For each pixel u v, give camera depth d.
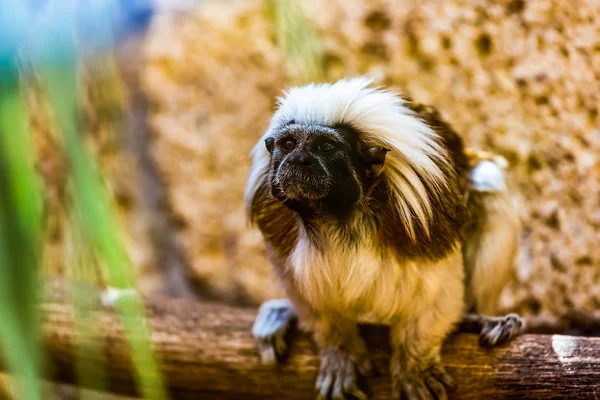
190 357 3.71
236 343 3.73
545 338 3.44
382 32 5.34
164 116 6.38
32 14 1.03
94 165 1.03
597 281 4.80
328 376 3.50
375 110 3.23
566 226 4.80
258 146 3.45
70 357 3.56
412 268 3.26
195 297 6.46
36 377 0.99
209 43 6.29
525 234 4.87
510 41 4.86
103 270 1.06
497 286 3.99
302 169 2.92
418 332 3.39
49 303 3.54
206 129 6.36
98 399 1.53
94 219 1.00
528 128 4.82
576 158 4.70
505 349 3.41
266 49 6.17
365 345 3.59
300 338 3.70
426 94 5.13
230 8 6.25
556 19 4.62
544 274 4.87
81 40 1.12
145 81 6.28
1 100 1.03
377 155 3.13
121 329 3.54
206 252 6.42
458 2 5.11
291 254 3.40
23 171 1.03
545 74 4.71
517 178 4.84
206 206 6.40
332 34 5.35
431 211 3.22
